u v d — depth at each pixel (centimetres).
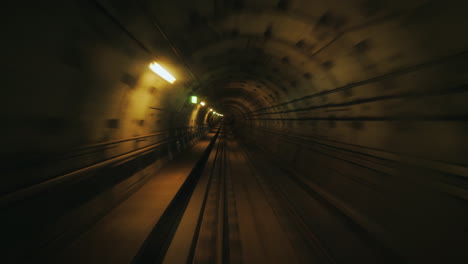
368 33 340
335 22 366
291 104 902
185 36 449
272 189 631
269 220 439
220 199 549
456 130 256
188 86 852
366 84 422
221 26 448
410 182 321
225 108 3155
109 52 342
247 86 1223
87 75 318
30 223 250
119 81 411
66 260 281
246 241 365
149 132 677
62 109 288
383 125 386
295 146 902
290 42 502
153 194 522
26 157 244
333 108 586
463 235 241
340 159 538
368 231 370
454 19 229
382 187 376
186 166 838
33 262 246
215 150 1363
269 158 1138
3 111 208
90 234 336
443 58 259
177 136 1097
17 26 194
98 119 385
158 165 755
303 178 715
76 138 331
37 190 255
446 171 266
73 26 254
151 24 364
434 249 268
